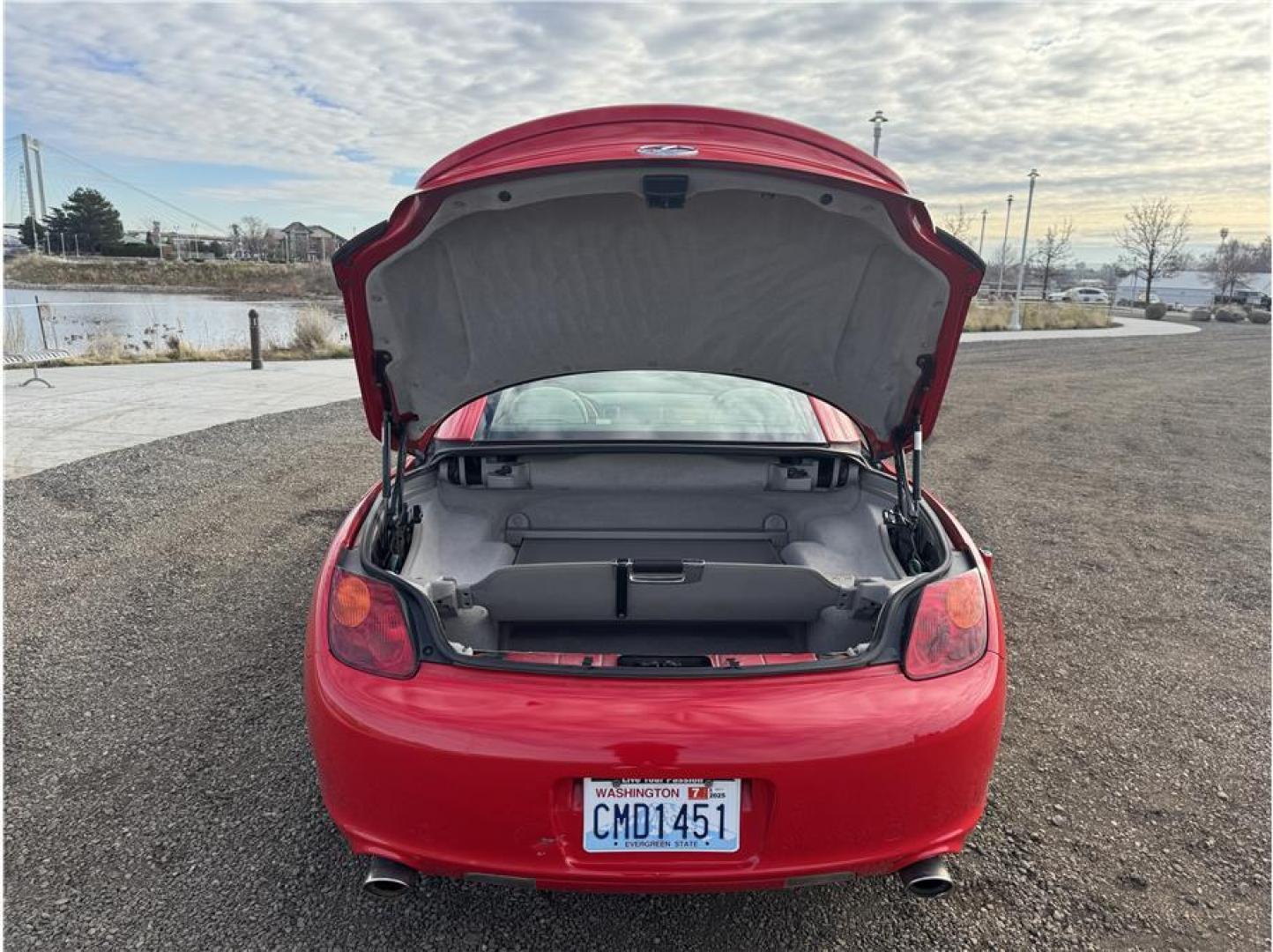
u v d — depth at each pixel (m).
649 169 1.59
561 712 1.56
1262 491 6.43
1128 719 2.88
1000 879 2.07
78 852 2.08
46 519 4.75
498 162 1.66
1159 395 12.25
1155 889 2.05
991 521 5.41
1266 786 2.49
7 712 2.71
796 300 2.12
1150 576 4.37
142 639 3.26
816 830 1.58
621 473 2.83
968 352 19.42
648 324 2.21
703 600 2.14
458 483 2.84
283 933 1.85
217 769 2.43
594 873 1.58
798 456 2.79
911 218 1.71
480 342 2.20
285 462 6.25
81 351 13.05
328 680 1.67
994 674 1.75
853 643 2.15
